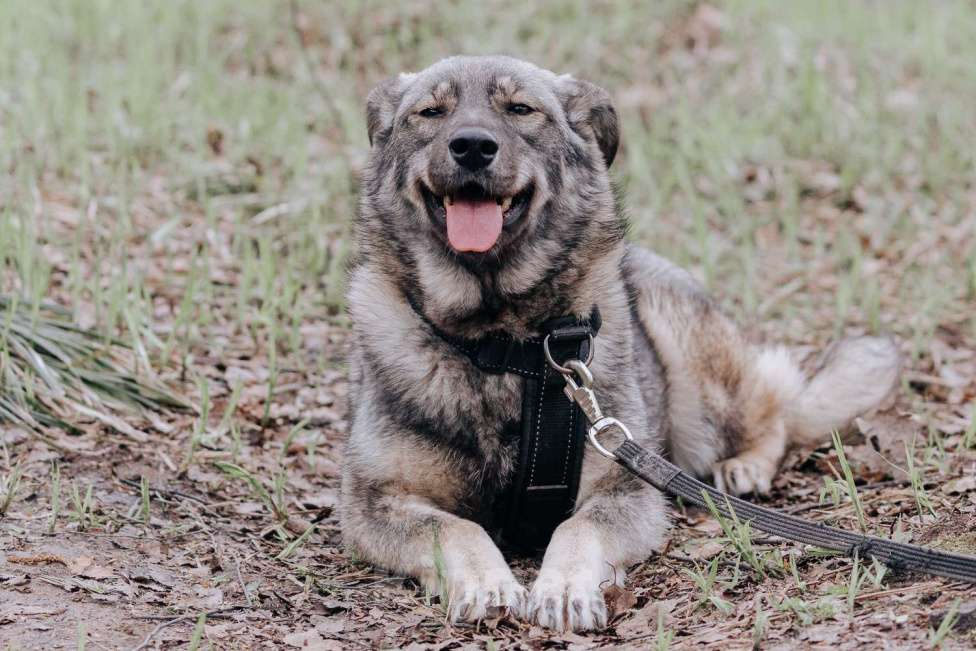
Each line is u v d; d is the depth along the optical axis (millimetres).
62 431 7633
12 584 5344
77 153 12617
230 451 7773
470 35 18141
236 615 5348
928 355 10195
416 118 6430
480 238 5977
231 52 16938
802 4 19812
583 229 6488
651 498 6285
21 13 16891
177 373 8930
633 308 7828
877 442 8102
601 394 6363
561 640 5039
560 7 19141
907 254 12602
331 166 13617
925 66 17547
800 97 16391
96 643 4848
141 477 7148
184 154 13375
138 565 5832
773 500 7664
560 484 6223
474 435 6172
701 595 5367
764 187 14266
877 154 14852
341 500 6484
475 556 5566
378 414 6289
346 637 5195
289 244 11672
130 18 17344
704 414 8164
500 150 6031
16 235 9789
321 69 16703
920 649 4297
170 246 10945
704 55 17719
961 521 5789
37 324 8336
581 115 6781
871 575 5086
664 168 14672
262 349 9781
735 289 11906
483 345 6121
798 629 4746
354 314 6605
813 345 10672
